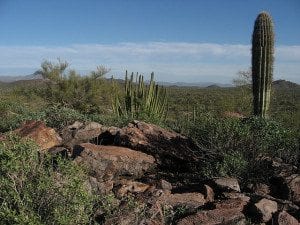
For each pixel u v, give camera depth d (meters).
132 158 7.42
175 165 8.08
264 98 12.45
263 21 12.32
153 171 7.77
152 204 5.54
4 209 4.19
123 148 7.80
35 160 5.00
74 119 11.17
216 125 8.05
